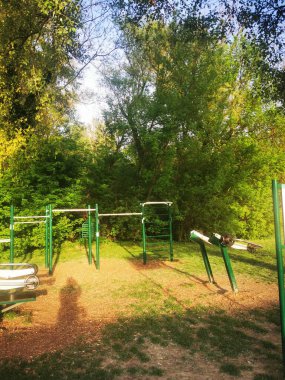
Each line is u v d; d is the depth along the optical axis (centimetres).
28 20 864
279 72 873
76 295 679
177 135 1414
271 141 1739
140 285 741
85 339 442
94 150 1579
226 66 1491
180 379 340
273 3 802
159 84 1459
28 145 1041
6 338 450
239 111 1611
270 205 1644
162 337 447
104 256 1159
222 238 666
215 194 1514
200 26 880
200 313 545
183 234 1557
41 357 386
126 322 506
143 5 891
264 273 839
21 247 1152
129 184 1505
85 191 1473
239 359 384
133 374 349
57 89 1188
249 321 504
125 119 1419
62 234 1294
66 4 763
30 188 1207
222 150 1509
